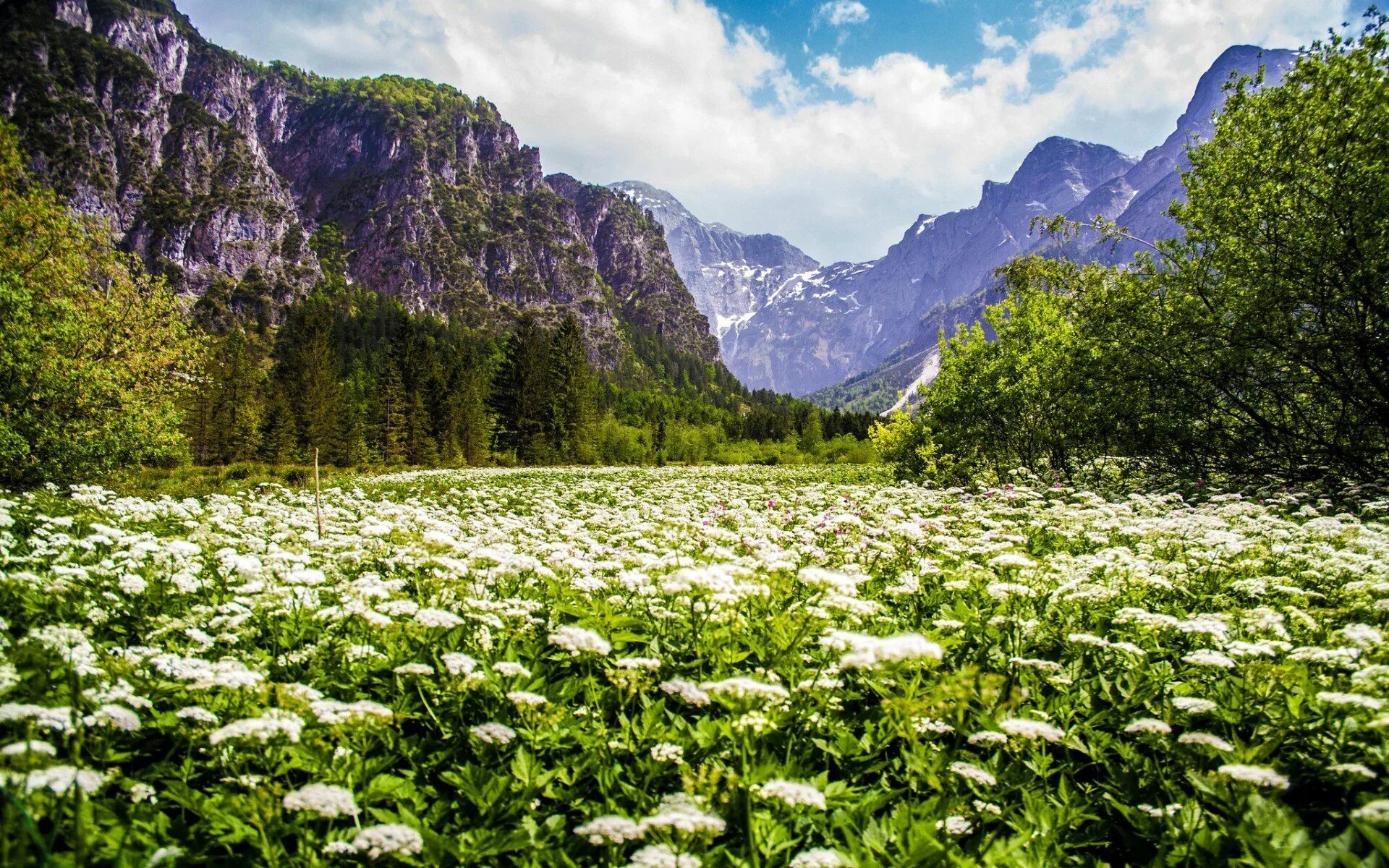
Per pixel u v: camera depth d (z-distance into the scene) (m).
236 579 6.18
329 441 68.12
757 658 4.62
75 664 3.69
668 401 157.00
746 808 2.77
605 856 2.81
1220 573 6.96
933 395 24.31
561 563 6.05
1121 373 18.22
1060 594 5.42
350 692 4.09
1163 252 18.66
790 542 9.34
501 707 3.79
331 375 78.00
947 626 4.95
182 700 3.79
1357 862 2.44
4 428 17.98
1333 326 15.27
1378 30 14.59
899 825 2.96
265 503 14.54
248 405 71.69
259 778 2.92
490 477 37.25
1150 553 8.11
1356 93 14.73
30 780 2.40
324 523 10.61
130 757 3.32
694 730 3.71
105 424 20.94
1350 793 3.22
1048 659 4.80
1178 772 3.55
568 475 41.97
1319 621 5.34
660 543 9.22
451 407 75.62
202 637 4.32
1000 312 23.41
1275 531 8.79
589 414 84.44
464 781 3.15
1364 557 6.77
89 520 8.89
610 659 4.49
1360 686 3.53
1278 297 15.26
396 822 2.83
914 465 25.12
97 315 21.75
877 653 3.01
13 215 19.88
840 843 2.98
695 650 4.62
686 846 2.56
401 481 33.22
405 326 79.44
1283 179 15.44
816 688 3.73
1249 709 3.89
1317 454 16.38
